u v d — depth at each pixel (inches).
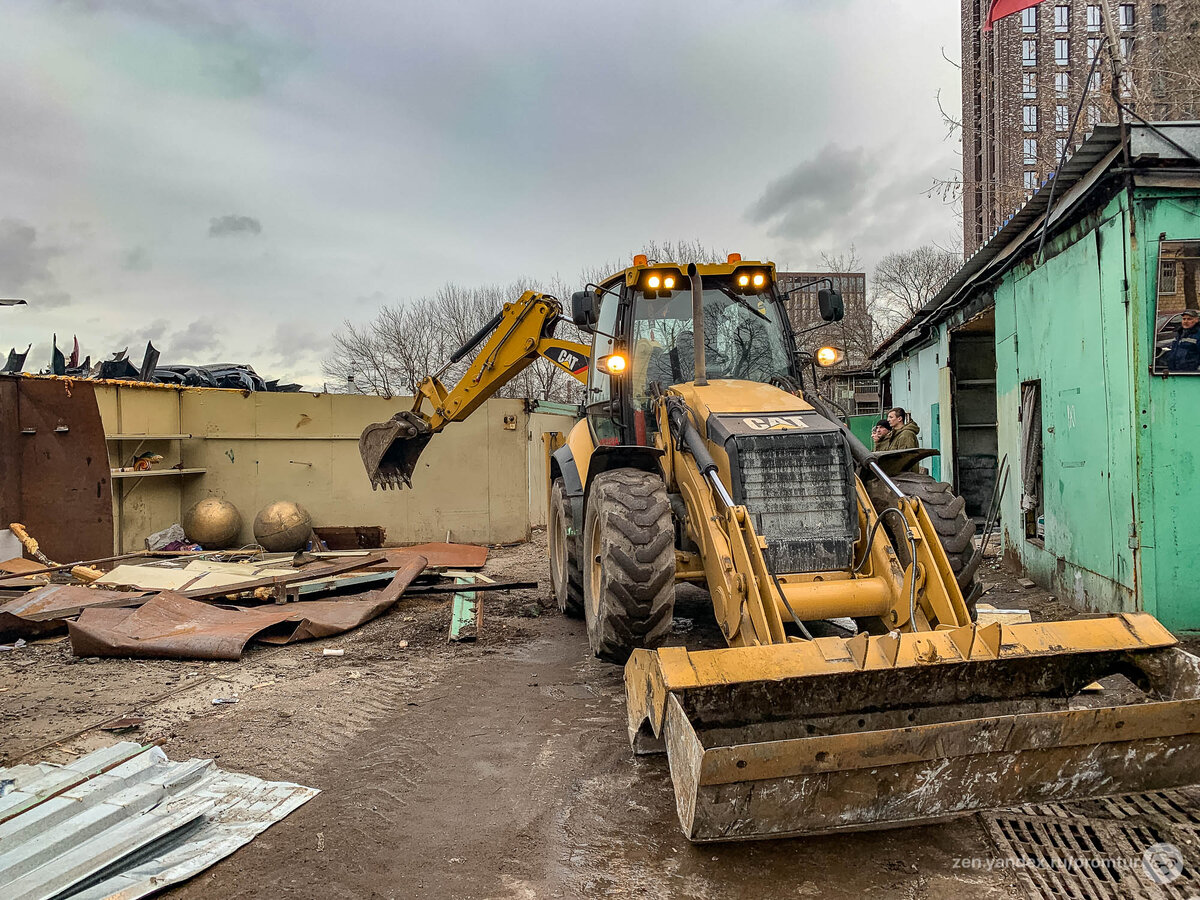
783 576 160.2
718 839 103.2
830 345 213.5
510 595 319.9
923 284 1079.0
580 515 246.1
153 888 105.8
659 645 173.3
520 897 105.7
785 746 98.8
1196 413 221.3
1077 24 1669.5
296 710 180.4
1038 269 295.3
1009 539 334.3
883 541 160.9
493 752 154.6
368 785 140.4
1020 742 105.7
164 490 442.6
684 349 218.5
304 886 108.8
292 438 465.7
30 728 169.5
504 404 484.7
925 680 134.2
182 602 252.2
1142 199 223.6
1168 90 424.8
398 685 199.3
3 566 317.1
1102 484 244.2
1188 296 220.5
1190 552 221.3
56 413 353.7
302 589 281.7
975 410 453.7
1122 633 126.0
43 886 101.1
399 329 1103.6
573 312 227.8
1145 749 109.8
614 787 138.2
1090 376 251.9
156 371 523.2
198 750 156.6
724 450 166.4
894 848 115.4
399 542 474.9
